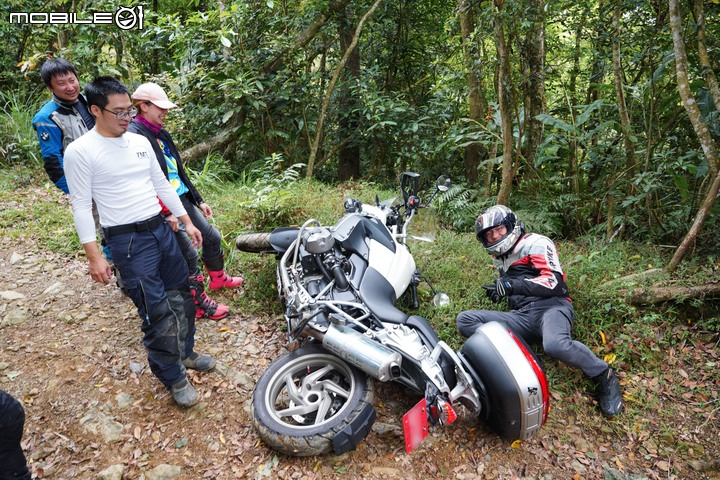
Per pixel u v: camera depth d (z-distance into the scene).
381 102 6.49
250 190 5.17
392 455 2.50
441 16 7.46
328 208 4.95
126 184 2.37
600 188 4.98
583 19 5.09
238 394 2.85
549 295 2.90
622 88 4.33
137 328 3.33
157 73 8.27
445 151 6.71
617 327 3.40
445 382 2.28
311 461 2.43
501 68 4.60
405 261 3.14
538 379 2.35
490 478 2.42
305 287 2.92
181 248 3.18
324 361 2.59
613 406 2.82
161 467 2.36
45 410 2.66
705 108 3.84
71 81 2.85
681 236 4.42
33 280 3.82
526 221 4.95
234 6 5.73
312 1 6.46
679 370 3.16
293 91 6.73
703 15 3.64
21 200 5.11
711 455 2.63
